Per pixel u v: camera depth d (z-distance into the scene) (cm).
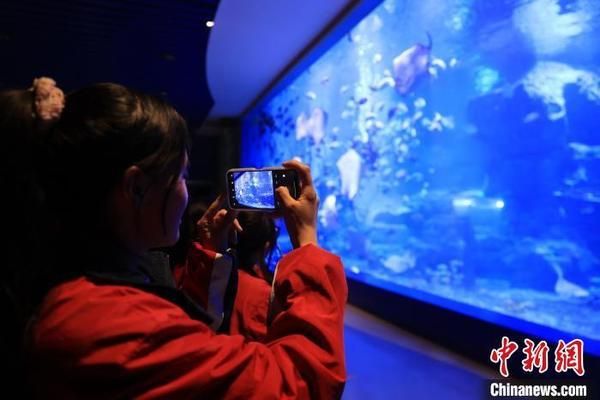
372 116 518
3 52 498
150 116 57
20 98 55
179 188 63
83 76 602
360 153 547
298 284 66
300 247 72
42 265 57
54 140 54
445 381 270
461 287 380
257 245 155
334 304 64
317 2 455
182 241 131
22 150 54
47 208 56
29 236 55
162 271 79
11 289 55
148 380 49
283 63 646
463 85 373
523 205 314
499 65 333
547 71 292
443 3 393
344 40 560
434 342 346
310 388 56
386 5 469
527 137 308
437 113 407
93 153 54
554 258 290
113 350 48
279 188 80
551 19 287
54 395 49
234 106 916
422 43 425
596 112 261
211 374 51
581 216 272
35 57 519
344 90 577
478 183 358
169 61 556
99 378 48
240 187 94
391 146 484
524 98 310
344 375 59
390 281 464
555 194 288
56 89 57
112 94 57
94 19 425
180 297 65
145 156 56
